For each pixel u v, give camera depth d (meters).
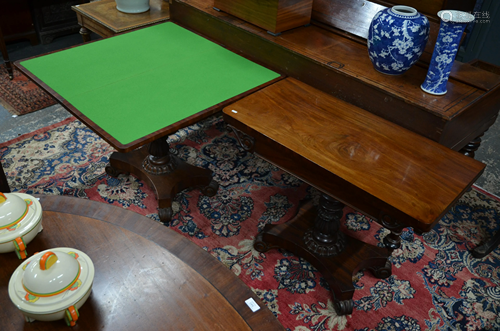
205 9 2.47
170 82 2.04
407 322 1.92
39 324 1.14
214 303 1.23
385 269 2.08
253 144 1.80
